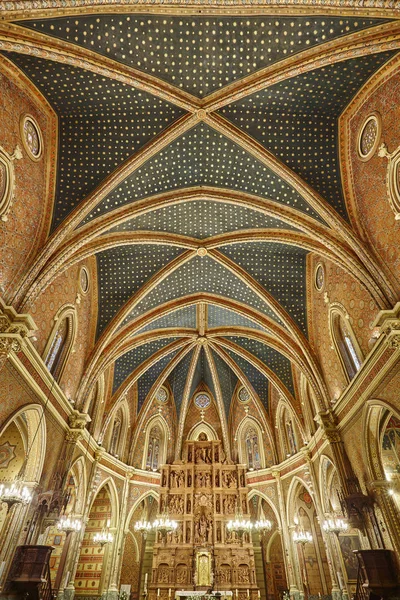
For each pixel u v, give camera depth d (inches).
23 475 511.8
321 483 712.4
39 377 509.0
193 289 819.4
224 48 425.4
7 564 443.5
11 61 410.6
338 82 456.8
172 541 834.8
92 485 746.2
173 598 754.8
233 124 517.0
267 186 572.7
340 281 608.7
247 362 992.2
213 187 596.4
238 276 737.6
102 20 385.4
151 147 519.5
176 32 409.1
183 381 1069.1
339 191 533.0
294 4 344.5
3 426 423.8
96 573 785.6
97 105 485.7
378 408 503.5
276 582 904.9
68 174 532.1
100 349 716.0
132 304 745.0
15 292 451.5
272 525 971.9
